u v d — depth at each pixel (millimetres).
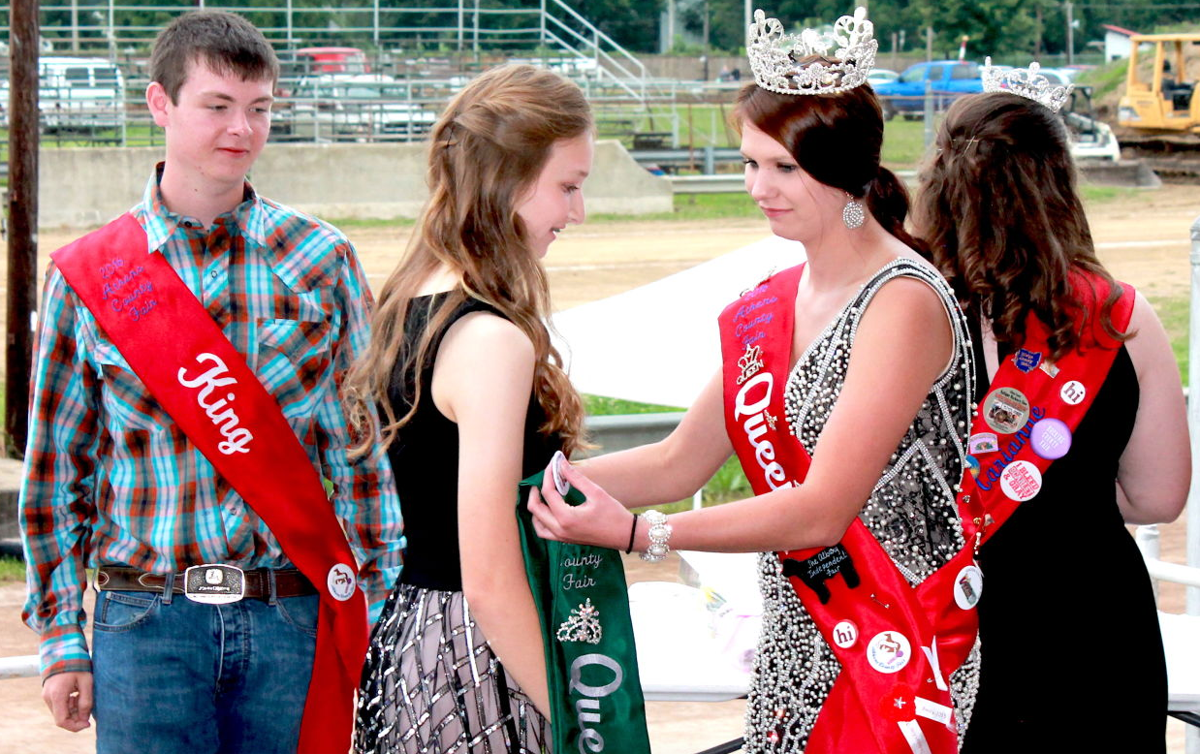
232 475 3699
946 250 3719
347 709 3916
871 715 3283
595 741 3021
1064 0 96125
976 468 3605
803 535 3223
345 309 3961
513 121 3012
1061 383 3572
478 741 3072
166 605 3699
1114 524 3699
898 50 92125
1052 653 3580
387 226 30547
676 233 30125
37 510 3756
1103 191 37031
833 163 3289
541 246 3127
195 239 3795
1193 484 5371
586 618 3033
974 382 3551
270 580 3805
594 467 3938
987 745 3592
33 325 12984
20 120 12781
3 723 7211
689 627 4559
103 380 3732
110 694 3689
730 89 46438
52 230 28969
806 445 3395
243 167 3748
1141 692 3645
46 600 3770
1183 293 22219
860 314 3314
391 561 3965
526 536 2959
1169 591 9430
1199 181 39406
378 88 39438
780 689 3543
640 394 8266
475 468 2883
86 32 57062
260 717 3799
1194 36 41250
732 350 3553
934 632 3326
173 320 3703
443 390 2965
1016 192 3576
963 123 3689
